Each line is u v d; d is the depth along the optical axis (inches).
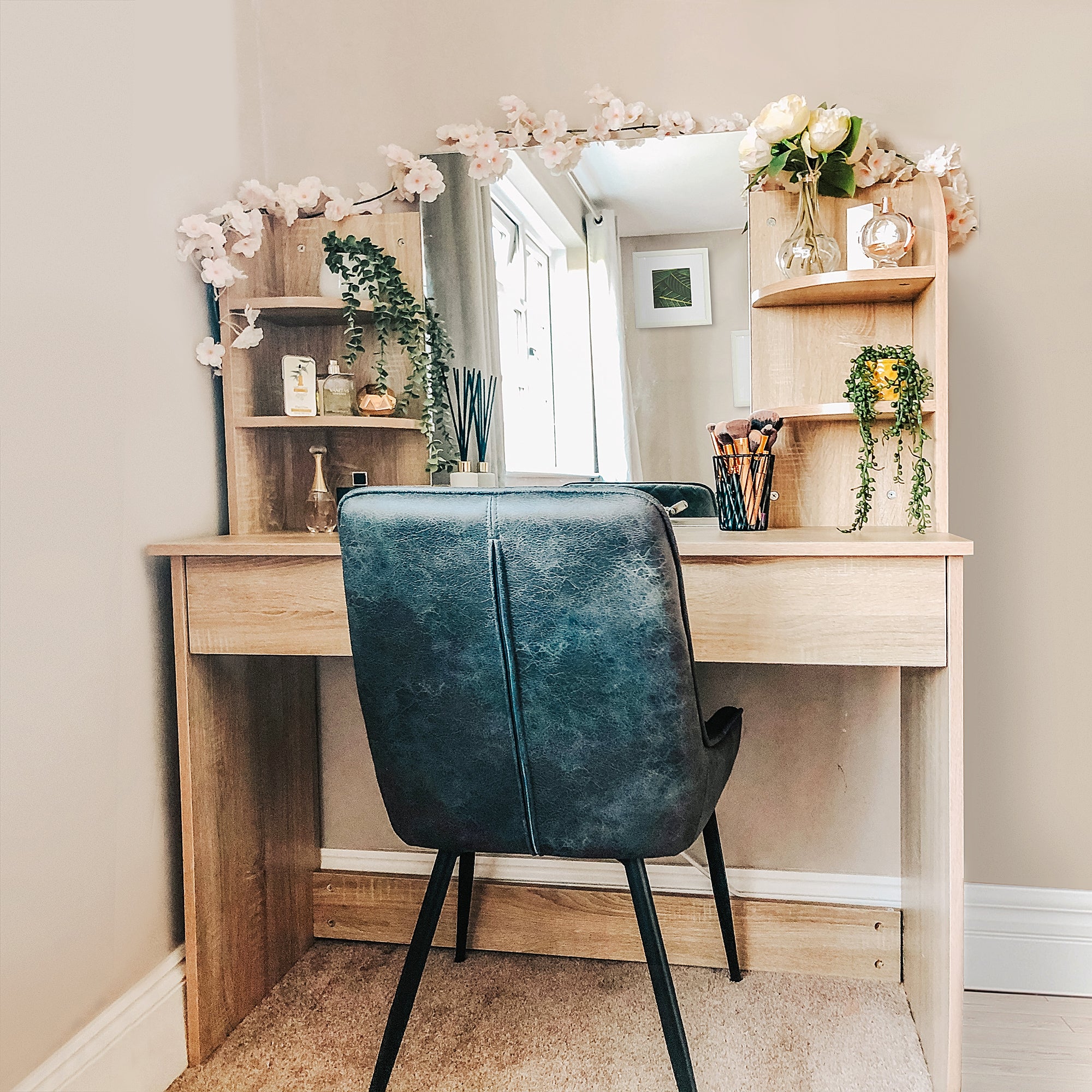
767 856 71.2
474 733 46.4
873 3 65.7
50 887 49.3
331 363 70.2
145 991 56.4
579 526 41.9
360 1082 56.5
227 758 62.9
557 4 70.2
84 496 52.6
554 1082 55.9
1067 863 67.1
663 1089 55.1
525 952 73.1
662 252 69.8
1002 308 65.4
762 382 68.7
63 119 51.1
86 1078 50.4
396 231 71.5
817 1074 56.1
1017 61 64.2
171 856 60.6
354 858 76.9
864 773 69.1
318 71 73.9
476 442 72.6
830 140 61.6
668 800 45.3
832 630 50.6
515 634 44.1
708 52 68.4
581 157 70.1
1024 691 67.0
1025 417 65.7
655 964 47.3
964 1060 58.2
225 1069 58.3
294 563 56.3
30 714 48.1
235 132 70.6
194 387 64.8
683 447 70.2
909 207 65.4
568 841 47.1
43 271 49.4
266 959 67.6
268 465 72.1
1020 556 66.4
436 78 72.2
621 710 44.3
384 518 44.2
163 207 60.9
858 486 67.3
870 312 67.1
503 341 71.7
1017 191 64.6
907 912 65.3
